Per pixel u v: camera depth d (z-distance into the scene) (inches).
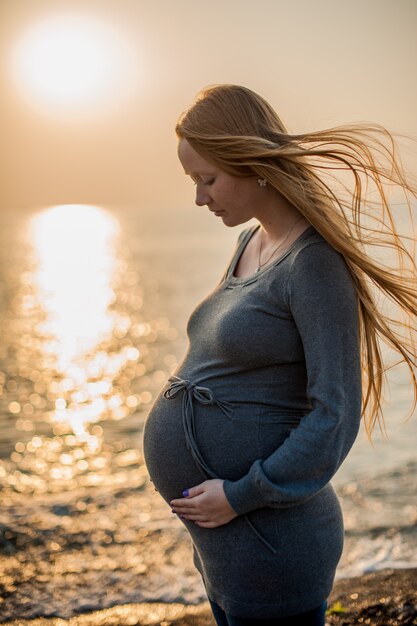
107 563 189.0
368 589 140.5
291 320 70.7
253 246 79.2
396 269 75.3
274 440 72.2
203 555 75.3
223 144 70.3
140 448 416.2
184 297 1445.6
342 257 70.8
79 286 1819.6
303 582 71.9
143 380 686.5
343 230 70.1
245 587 72.2
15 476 355.3
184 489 76.6
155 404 81.4
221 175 72.4
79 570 177.8
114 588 160.7
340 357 67.5
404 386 508.4
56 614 141.3
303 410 73.9
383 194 74.1
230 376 73.9
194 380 76.1
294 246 70.8
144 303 1392.7
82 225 7578.7
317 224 69.0
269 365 72.4
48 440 452.4
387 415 427.8
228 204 74.0
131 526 239.5
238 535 72.0
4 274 2316.7
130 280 1888.5
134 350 871.7
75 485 331.0
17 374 745.0
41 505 276.5
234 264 79.9
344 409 66.8
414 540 232.7
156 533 230.8
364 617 127.3
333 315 67.8
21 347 933.8
